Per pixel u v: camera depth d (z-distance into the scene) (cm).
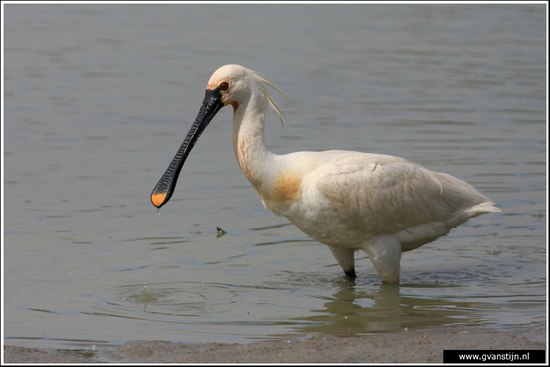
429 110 2328
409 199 1212
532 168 1847
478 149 1989
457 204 1261
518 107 2369
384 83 2600
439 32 3356
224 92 1171
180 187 1731
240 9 3731
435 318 1053
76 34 3231
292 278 1252
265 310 1091
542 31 3416
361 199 1175
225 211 1594
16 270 1243
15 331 990
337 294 1172
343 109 2330
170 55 2927
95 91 2492
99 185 1716
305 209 1174
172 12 3662
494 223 1542
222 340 965
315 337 971
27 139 2034
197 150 2006
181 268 1279
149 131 2128
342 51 3005
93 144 2006
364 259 1396
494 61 2900
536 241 1444
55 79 2616
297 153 1204
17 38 3138
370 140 2050
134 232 1452
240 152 1178
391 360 854
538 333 955
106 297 1134
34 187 1692
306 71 2717
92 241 1395
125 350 907
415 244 1255
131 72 2716
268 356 874
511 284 1215
